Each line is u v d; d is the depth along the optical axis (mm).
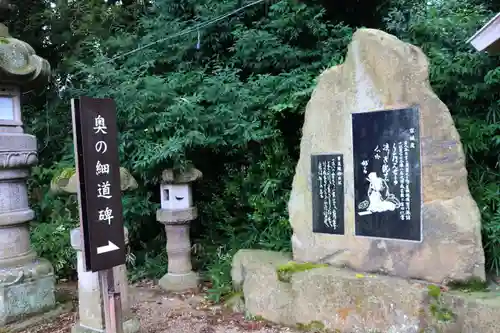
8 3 4344
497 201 3838
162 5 6672
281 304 3973
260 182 5383
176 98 5367
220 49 6449
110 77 5820
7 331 3846
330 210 3979
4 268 4047
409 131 3521
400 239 3564
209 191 6035
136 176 5543
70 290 5141
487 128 3975
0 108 4086
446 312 3158
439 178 3436
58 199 6125
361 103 3797
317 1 6168
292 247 4301
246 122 5148
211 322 4062
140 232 5996
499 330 2910
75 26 7371
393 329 3336
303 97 5051
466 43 4113
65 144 6465
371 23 6688
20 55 4070
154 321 4109
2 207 4102
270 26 5902
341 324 3607
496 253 3656
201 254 5695
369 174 3736
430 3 5336
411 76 3541
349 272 3750
